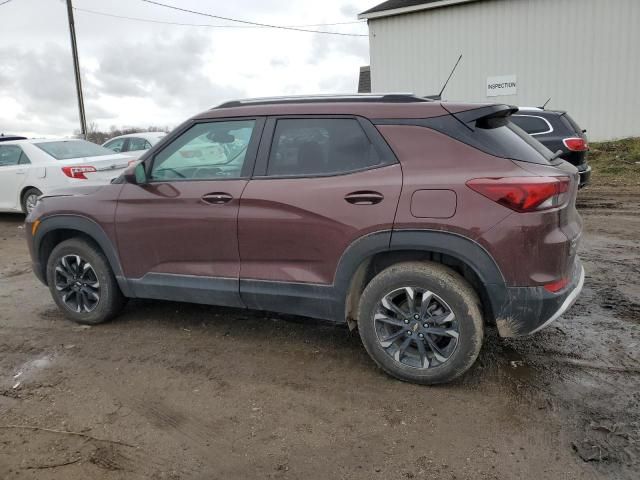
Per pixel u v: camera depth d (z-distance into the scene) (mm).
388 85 17484
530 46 15422
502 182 2881
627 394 3064
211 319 4461
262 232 3488
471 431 2770
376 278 3246
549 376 3311
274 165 3529
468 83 16391
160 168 3912
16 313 4750
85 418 2988
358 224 3176
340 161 3342
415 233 3051
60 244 4320
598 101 15047
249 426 2883
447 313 3100
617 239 6820
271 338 4047
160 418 2979
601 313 4316
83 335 4191
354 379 3371
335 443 2713
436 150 3102
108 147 12953
